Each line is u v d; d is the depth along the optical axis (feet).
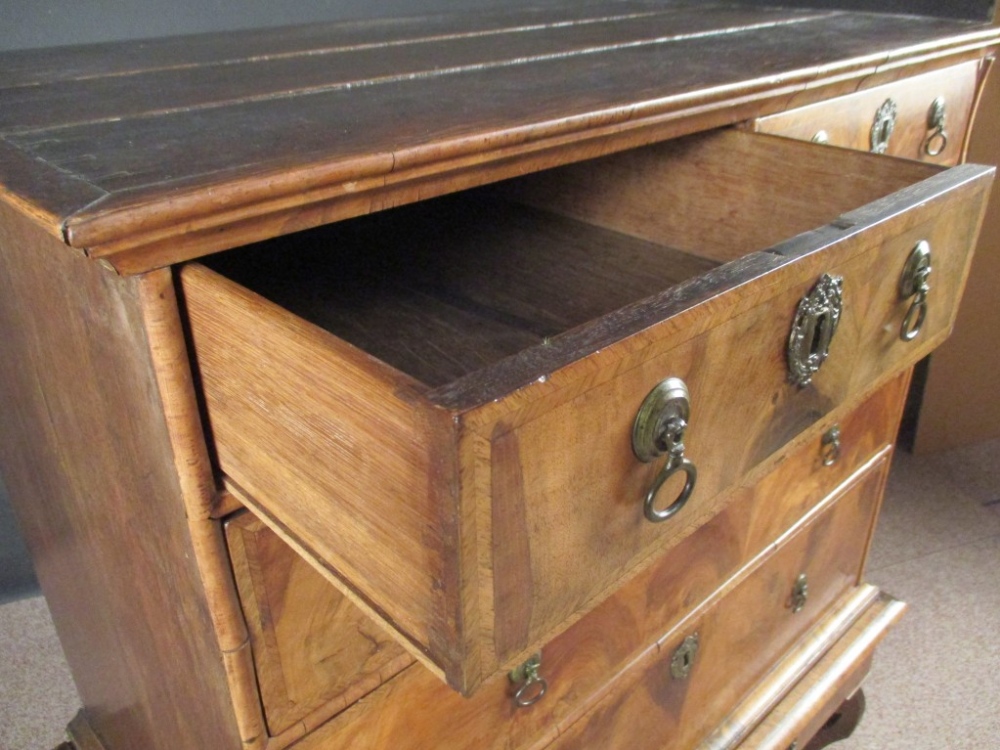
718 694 3.19
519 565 1.24
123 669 2.58
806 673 3.51
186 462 1.57
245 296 1.33
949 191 1.83
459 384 1.11
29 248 1.76
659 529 1.52
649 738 2.93
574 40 2.85
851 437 3.24
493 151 1.69
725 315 1.39
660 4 3.95
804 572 3.37
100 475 1.98
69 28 3.15
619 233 2.75
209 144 1.60
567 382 1.16
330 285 2.41
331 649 1.88
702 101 2.06
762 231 2.38
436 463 1.09
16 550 4.15
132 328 1.49
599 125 1.86
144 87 2.16
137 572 2.06
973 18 3.27
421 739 2.14
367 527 1.29
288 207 1.45
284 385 1.33
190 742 2.29
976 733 3.73
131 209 1.25
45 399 2.10
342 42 2.86
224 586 1.68
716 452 1.57
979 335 5.19
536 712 2.40
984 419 5.57
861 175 2.13
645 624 2.62
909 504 5.09
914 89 2.91
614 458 1.32
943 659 4.09
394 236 2.74
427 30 3.11
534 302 2.31
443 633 1.24
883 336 1.90
